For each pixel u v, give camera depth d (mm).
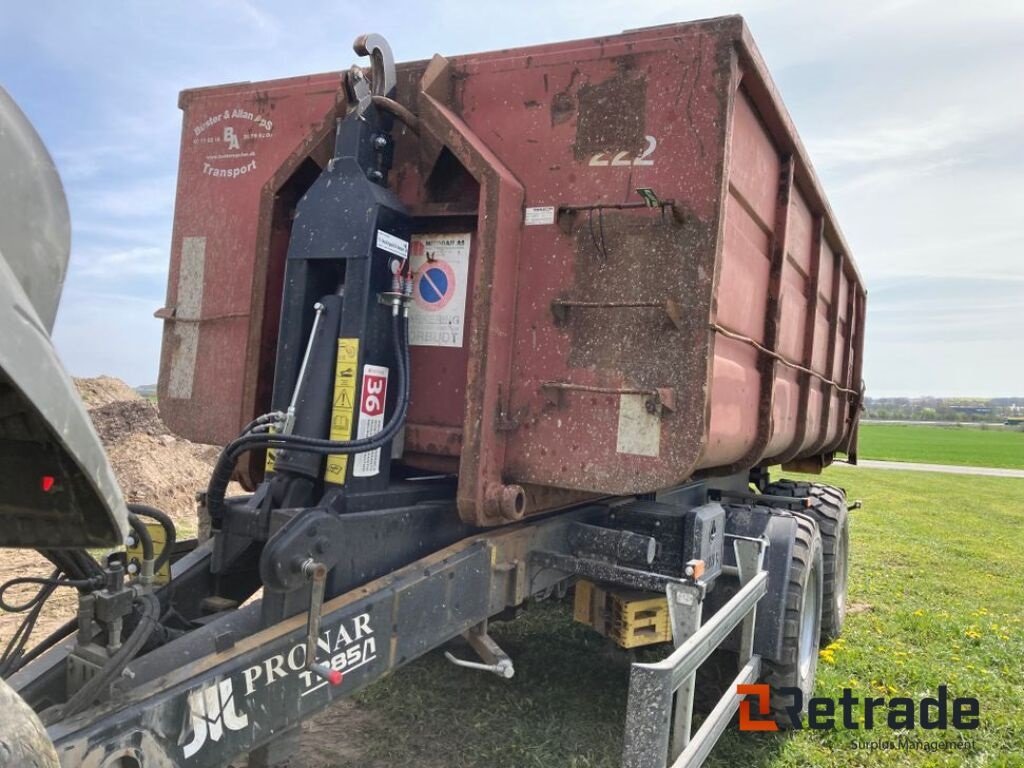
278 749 2059
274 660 1976
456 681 4355
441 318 2877
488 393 2617
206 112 3623
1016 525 13539
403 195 2934
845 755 3836
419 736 3725
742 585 3578
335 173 2650
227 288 3506
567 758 3549
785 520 4008
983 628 6090
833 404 6137
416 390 2920
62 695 1972
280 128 3426
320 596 2057
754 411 3502
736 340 3135
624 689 4352
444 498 2887
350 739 3684
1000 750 3967
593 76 2707
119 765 1644
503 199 2658
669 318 2504
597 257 2656
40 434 1104
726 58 2512
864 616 6340
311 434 2490
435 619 2482
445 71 2893
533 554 3043
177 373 3637
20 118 1201
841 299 6410
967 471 29641
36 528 1259
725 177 2521
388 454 2639
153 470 9344
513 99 2834
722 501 4789
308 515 2205
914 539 10930
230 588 2734
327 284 2713
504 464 2742
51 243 1201
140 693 1751
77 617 1972
